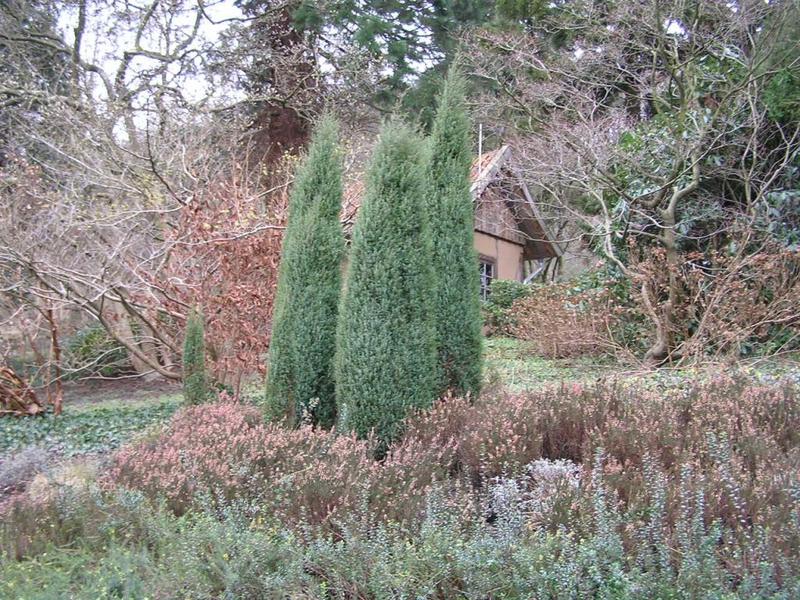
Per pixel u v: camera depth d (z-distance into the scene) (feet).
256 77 50.16
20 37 43.55
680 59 37.17
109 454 18.94
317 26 52.34
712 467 12.20
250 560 9.38
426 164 19.77
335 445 14.32
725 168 31.17
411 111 53.78
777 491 10.77
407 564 8.96
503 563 8.86
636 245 32.19
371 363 16.25
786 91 29.94
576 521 10.10
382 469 13.04
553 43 47.11
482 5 56.44
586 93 40.16
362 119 53.21
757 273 27.76
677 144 29.78
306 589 9.02
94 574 9.34
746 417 15.14
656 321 28.84
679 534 9.17
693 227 33.40
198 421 17.74
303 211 18.97
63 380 31.30
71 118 31.45
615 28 37.06
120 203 29.66
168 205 28.73
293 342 18.33
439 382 19.31
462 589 8.96
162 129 31.40
